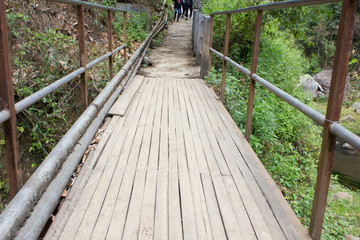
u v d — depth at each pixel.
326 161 1.83
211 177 2.71
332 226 4.02
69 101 5.50
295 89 8.64
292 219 2.16
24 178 4.63
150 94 5.51
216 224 2.09
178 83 6.45
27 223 1.88
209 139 3.55
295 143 6.09
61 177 2.45
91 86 5.88
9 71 1.83
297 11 6.82
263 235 1.99
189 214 2.18
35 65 5.05
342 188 5.93
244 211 2.23
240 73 7.77
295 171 4.66
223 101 5.20
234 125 4.03
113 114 4.29
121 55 7.80
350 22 1.65
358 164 7.85
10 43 4.91
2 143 4.16
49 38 5.12
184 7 18.56
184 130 3.81
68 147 2.80
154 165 2.90
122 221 2.10
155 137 3.57
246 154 3.17
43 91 2.42
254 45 3.36
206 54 6.80
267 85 2.91
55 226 2.03
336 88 1.73
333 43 19.66
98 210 2.21
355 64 17.39
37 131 4.79
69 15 7.58
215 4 9.30
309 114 2.04
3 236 1.64
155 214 2.18
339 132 1.67
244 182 2.63
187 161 3.00
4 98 1.81
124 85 5.80
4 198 4.24
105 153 3.12
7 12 4.84
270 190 2.50
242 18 8.07
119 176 2.68
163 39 12.55
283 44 9.53
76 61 5.67
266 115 5.00
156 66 8.16
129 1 11.81
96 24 8.90
